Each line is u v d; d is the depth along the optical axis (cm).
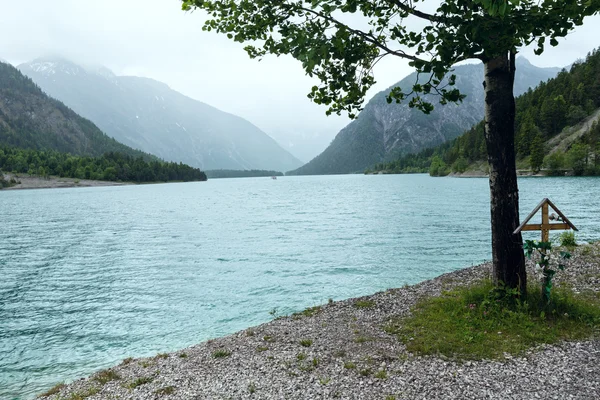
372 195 10794
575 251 1995
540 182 11069
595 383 720
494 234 1116
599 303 1171
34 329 1703
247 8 914
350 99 979
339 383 796
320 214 6575
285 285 2262
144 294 2222
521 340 925
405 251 3130
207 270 2780
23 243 4316
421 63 818
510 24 746
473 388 733
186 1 906
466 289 1416
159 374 952
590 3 736
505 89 1031
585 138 15225
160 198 12862
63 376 1248
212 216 6906
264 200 10825
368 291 2072
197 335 1562
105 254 3584
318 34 879
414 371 820
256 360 969
